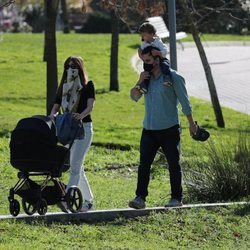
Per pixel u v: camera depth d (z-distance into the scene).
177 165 29.38
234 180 35.53
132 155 51.28
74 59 30.33
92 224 28.14
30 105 73.00
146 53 28.70
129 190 40.16
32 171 27.81
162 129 28.84
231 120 67.81
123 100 77.25
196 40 63.94
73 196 28.86
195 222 28.55
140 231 27.42
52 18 54.09
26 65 96.25
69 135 28.80
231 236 27.48
